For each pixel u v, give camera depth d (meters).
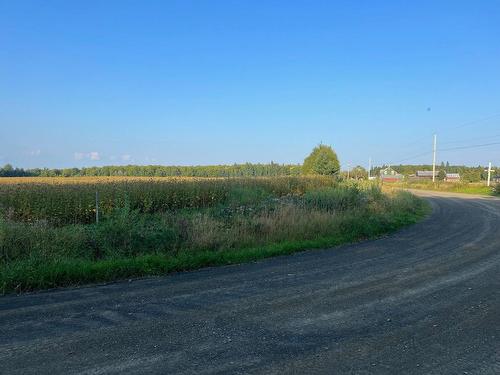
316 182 33.91
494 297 6.96
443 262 10.06
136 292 7.22
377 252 11.48
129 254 9.70
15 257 8.59
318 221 13.86
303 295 7.02
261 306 6.39
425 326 5.54
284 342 4.95
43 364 4.32
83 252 9.51
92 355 4.54
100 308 6.27
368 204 20.28
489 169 67.69
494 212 25.80
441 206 30.97
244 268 9.32
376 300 6.74
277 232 12.51
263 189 26.20
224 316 5.90
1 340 4.96
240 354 4.59
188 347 4.78
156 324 5.55
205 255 9.84
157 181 23.75
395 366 4.32
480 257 10.77
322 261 10.14
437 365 4.35
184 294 7.08
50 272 7.74
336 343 4.93
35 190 18.05
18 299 6.79
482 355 4.61
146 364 4.32
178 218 12.33
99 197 18.53
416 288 7.52
